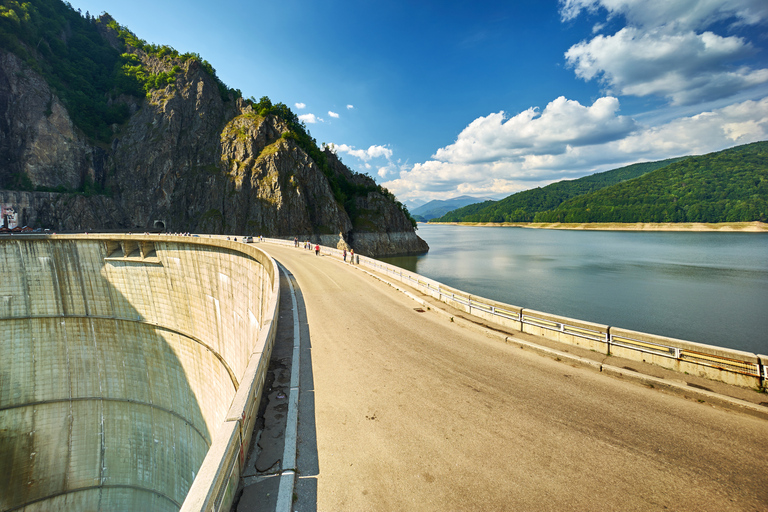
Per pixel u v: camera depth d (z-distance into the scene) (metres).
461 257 106.38
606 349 9.77
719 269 74.38
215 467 4.14
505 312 13.02
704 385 7.70
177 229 112.38
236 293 34.47
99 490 38.50
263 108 127.62
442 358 10.34
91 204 103.38
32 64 102.81
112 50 141.88
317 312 16.30
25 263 44.84
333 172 149.38
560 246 132.75
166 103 121.19
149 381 44.38
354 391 8.23
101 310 47.25
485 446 6.05
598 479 5.23
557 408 7.32
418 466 5.52
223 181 113.12
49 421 41.88
